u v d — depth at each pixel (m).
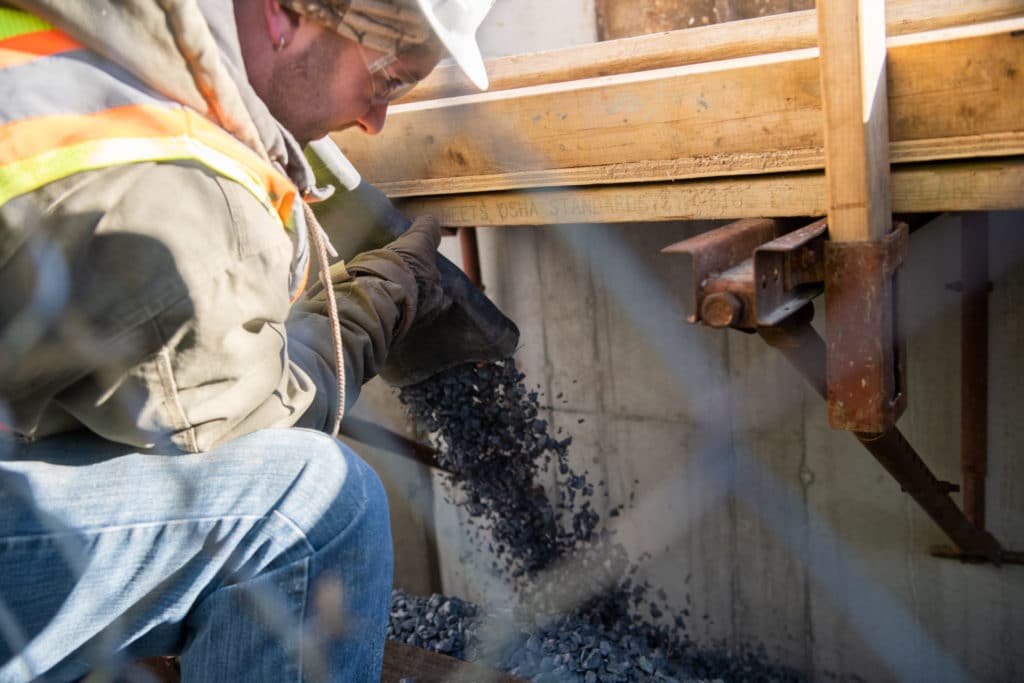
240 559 0.99
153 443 0.95
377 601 1.07
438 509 4.02
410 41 1.12
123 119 0.87
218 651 1.00
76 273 0.84
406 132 2.32
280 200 1.05
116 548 0.96
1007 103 1.56
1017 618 3.00
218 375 0.93
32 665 0.97
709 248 1.54
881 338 1.59
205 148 0.92
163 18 0.87
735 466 3.37
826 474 3.21
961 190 1.67
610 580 3.59
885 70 1.64
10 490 0.94
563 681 2.83
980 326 2.75
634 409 3.51
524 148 2.14
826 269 1.62
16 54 0.85
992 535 2.96
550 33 3.28
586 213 2.14
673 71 1.91
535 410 2.92
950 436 2.94
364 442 3.60
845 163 1.58
